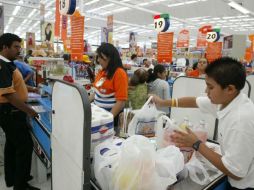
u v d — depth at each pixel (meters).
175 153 1.16
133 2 12.96
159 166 1.07
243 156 1.02
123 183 1.03
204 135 1.42
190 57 9.82
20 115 2.29
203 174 1.28
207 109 1.52
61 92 1.32
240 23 17.75
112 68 2.16
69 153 1.27
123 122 1.69
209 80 1.10
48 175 2.83
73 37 4.55
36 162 2.73
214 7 13.13
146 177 1.02
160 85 4.15
